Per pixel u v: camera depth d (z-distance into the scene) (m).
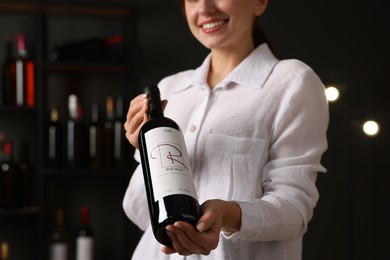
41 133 3.23
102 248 3.61
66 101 3.55
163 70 3.69
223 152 1.25
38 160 3.23
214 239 0.95
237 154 1.25
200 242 0.94
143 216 1.43
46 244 3.53
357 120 3.77
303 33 3.77
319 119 1.27
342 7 3.80
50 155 3.26
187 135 1.31
